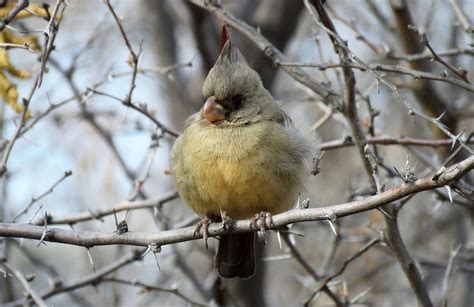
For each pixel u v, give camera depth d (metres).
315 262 15.49
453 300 13.90
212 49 13.05
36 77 8.29
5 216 11.16
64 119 13.28
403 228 14.76
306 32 16.52
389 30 12.26
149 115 9.73
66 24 14.77
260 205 9.09
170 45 14.96
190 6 12.75
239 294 12.71
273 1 13.39
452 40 14.09
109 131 13.09
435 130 11.83
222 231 8.16
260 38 9.73
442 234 14.97
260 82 9.48
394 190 6.65
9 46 7.62
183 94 14.68
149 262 14.02
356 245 13.65
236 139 8.95
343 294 10.26
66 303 14.52
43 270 14.43
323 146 10.06
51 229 7.69
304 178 9.25
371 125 9.98
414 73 8.12
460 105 12.38
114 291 12.71
